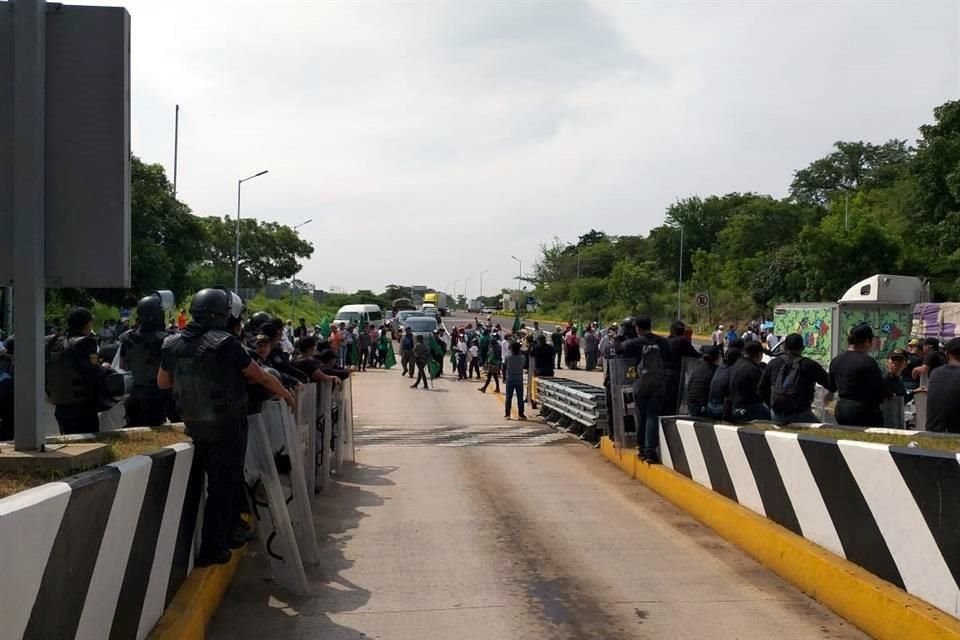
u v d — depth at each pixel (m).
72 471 4.40
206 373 5.10
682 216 88.75
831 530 5.81
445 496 9.45
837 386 8.02
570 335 32.88
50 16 4.77
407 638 5.07
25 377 4.60
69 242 4.78
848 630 5.13
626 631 5.16
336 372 11.01
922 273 40.88
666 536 7.57
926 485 4.64
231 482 5.30
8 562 2.62
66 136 4.79
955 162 37.94
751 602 5.69
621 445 11.58
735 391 9.41
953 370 7.26
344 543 7.32
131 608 3.99
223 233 60.00
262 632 5.14
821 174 87.06
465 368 29.31
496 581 6.21
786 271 50.28
